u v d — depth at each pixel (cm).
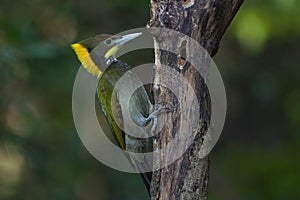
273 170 3105
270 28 2814
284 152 3188
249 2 2795
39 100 2669
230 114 3303
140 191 2780
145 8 2770
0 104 2497
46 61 2512
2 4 2664
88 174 2827
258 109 3288
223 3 1457
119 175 2811
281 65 3247
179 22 1468
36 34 2519
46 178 2633
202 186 1472
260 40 2802
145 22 2819
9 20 2542
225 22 1480
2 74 2452
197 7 1457
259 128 3369
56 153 2608
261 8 2791
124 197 2783
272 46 3247
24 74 2534
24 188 2664
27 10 2689
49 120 2631
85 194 2839
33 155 2544
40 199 2642
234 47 3225
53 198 2627
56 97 2658
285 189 3028
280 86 3209
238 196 3098
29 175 2662
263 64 3256
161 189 1484
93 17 2806
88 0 2798
